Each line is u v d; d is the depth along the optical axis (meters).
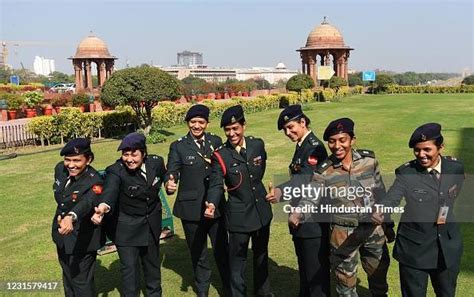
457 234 3.21
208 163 4.02
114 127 15.69
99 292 4.29
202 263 4.09
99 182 3.54
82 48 36.91
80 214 3.32
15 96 18.42
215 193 3.64
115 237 3.70
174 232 5.91
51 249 5.45
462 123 16.84
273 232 5.79
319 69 35.16
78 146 3.47
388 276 4.43
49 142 13.70
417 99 32.88
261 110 24.97
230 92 31.25
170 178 3.74
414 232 3.18
